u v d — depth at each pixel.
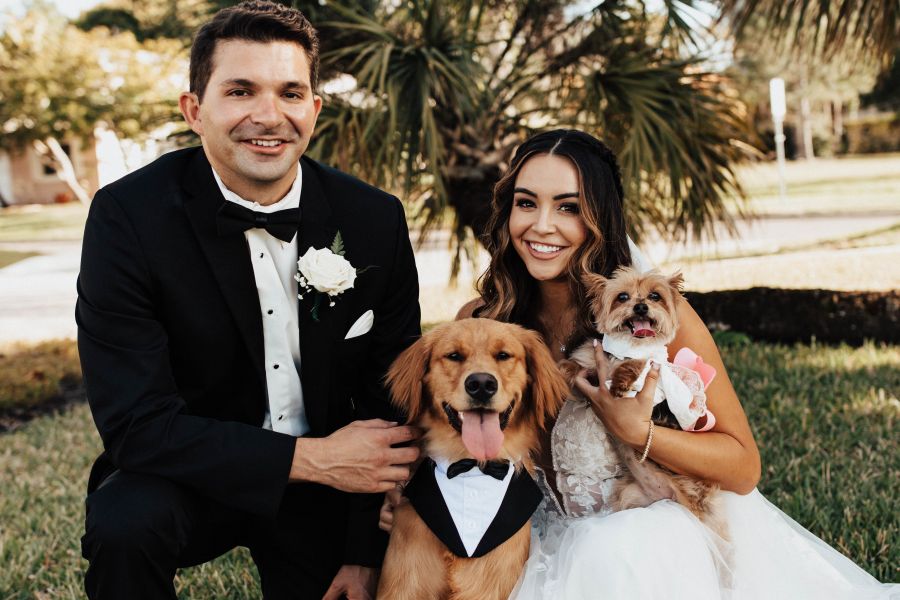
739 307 7.72
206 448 2.52
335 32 6.11
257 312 2.75
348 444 2.64
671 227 7.34
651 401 2.63
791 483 4.25
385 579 2.74
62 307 12.47
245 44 2.60
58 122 23.23
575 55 6.61
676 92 6.14
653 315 2.71
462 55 6.07
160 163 2.85
